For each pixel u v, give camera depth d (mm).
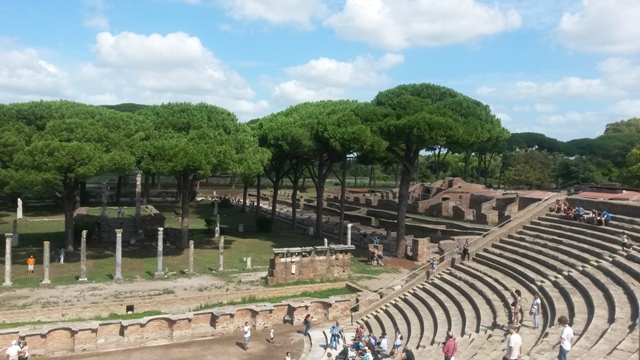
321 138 58312
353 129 49562
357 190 115688
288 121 64812
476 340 26672
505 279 35562
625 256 31672
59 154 41719
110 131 48938
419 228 64812
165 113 56531
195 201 97875
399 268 49562
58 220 68625
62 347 30906
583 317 25531
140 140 50438
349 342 33531
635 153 83062
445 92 55531
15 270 43062
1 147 44344
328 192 118375
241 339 34562
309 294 42156
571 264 33625
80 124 46625
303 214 87438
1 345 29266
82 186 85875
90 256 49312
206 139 50281
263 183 139500
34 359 29734
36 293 37156
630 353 19453
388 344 31656
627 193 54469
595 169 107750
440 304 35375
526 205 53594
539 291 31609
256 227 70625
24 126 48094
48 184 42469
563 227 41375
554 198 49625
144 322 33000
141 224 59344
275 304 37594
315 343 33656
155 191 104938
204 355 31438
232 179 124750
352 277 45938
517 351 20859
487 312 31094
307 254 44375
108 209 76875
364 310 38750
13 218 69562
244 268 47281
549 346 22438
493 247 42969
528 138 129375
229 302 39094
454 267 41094
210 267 47125
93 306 34750
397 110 51375
